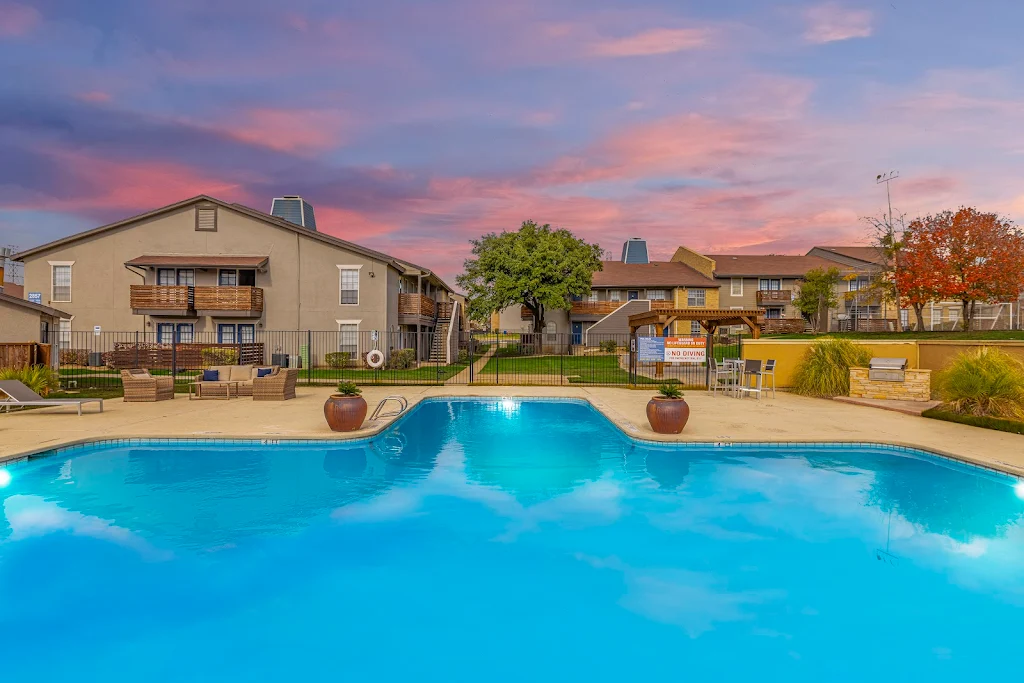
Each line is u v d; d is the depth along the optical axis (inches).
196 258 1080.8
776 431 410.6
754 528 239.5
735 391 685.3
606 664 148.4
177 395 638.5
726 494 283.7
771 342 754.2
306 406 544.7
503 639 159.5
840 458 353.7
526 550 217.5
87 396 610.5
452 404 611.5
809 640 159.0
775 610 174.6
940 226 1020.5
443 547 219.8
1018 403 436.5
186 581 190.7
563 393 655.1
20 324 661.9
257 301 1077.8
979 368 453.7
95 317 1093.8
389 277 1143.6
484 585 190.2
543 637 160.6
